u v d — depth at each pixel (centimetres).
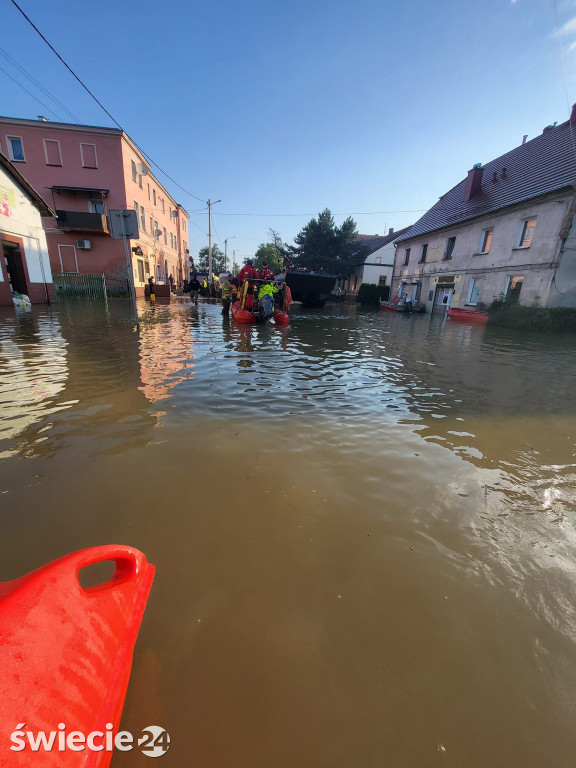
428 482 248
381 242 4050
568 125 1703
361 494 230
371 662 129
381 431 333
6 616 88
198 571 165
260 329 1048
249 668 125
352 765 100
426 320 1708
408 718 112
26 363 532
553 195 1358
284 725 109
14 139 2075
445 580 165
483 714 114
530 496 236
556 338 1117
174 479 240
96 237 2242
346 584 161
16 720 73
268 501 219
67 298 1981
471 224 1864
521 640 139
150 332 898
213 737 106
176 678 121
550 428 353
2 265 1262
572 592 162
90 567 163
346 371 575
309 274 2080
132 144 2312
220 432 317
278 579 162
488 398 447
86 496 219
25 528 189
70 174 2153
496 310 1527
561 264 1351
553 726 112
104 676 98
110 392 412
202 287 2809
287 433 321
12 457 263
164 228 3256
